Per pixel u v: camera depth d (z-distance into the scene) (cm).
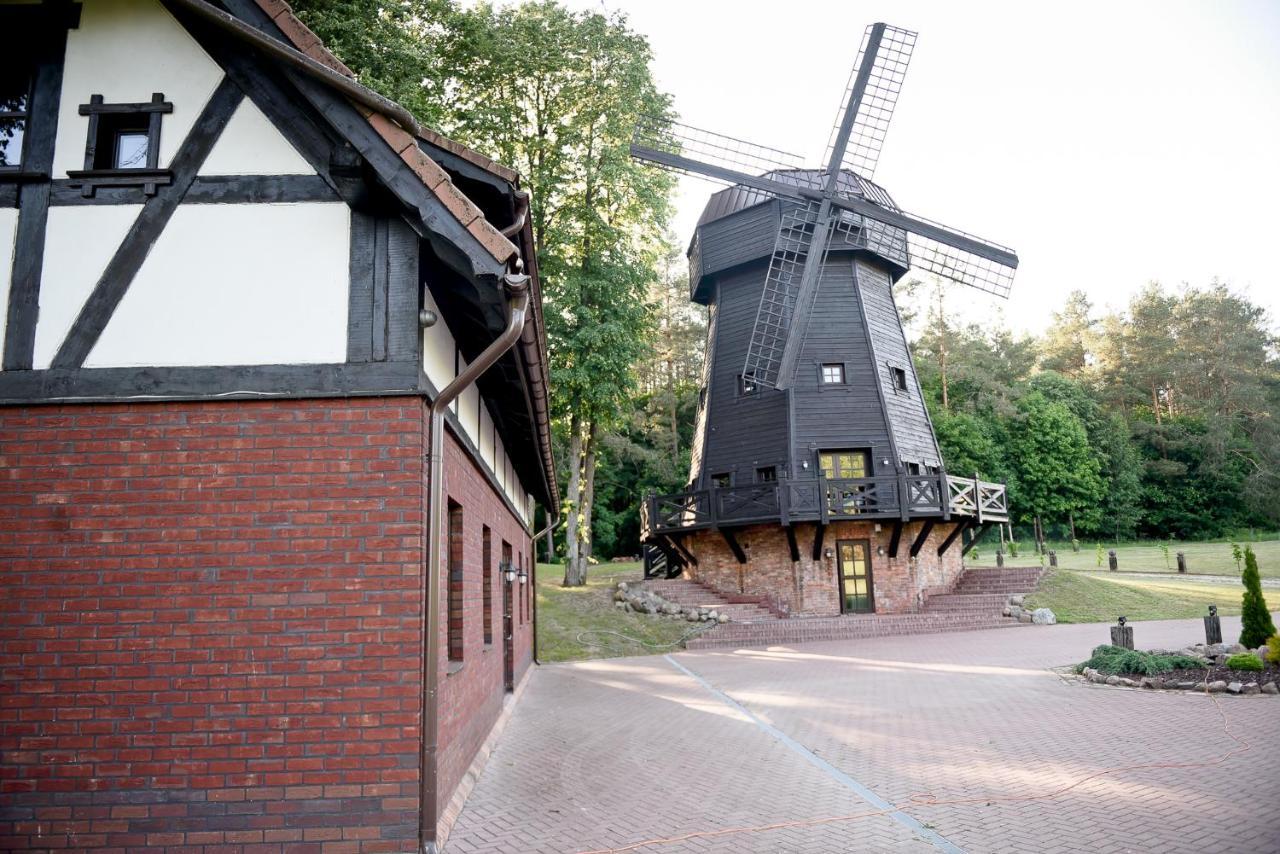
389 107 474
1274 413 4997
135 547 479
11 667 465
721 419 2294
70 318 502
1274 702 929
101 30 535
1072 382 5234
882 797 617
